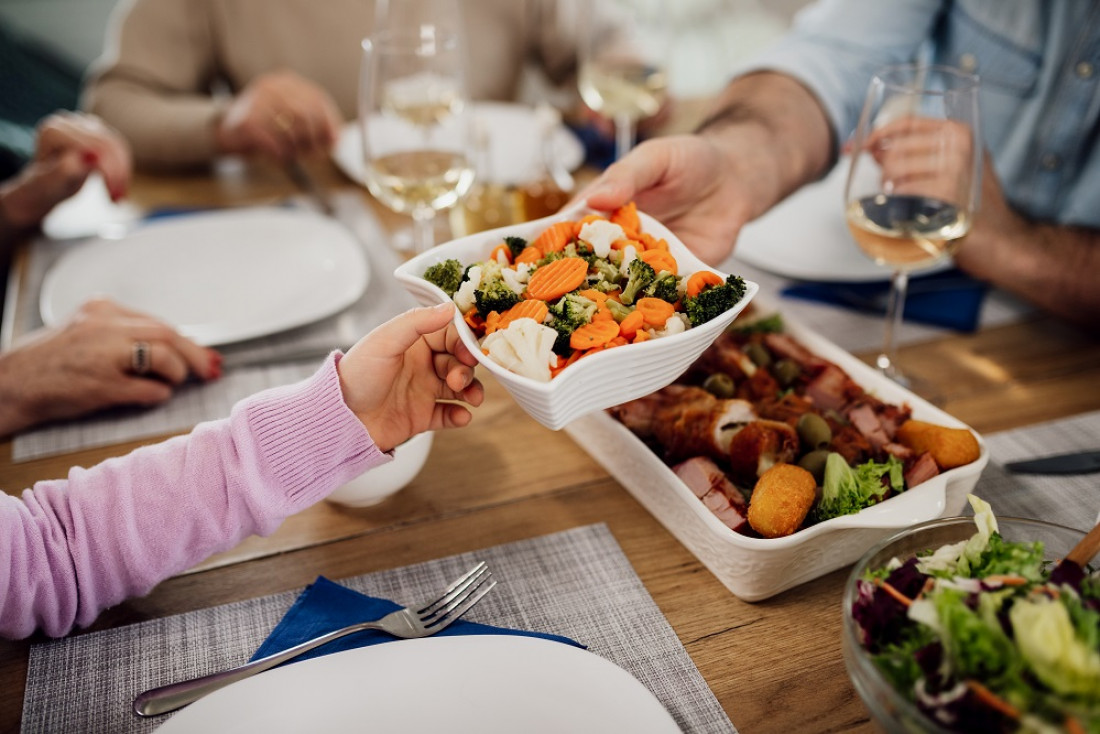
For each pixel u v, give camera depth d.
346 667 0.69
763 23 4.39
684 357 0.72
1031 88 1.57
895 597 0.62
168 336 1.16
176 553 0.81
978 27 1.61
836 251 1.46
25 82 2.92
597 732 0.64
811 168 1.41
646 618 0.81
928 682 0.57
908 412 0.96
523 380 0.63
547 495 0.99
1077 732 0.51
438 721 0.65
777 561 0.78
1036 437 1.05
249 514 0.82
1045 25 1.54
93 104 2.15
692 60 4.12
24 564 0.75
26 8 3.71
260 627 0.81
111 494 0.80
